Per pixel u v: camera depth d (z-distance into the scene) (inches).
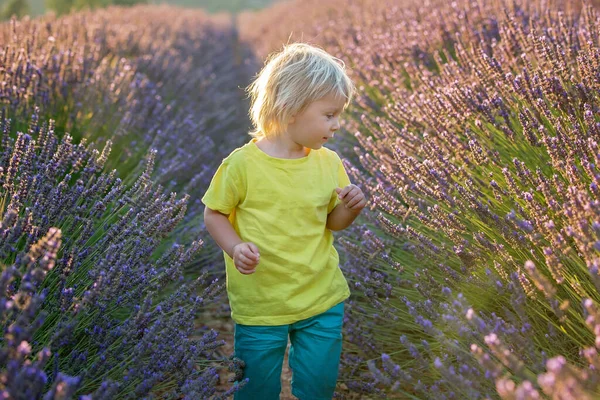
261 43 470.0
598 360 59.2
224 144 229.5
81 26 248.2
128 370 75.9
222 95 296.5
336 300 80.0
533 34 115.3
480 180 96.7
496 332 66.3
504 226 79.0
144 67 231.5
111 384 58.3
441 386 83.6
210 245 137.9
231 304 80.4
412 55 170.2
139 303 85.7
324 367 78.1
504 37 129.1
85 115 148.8
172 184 135.1
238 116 287.9
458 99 109.8
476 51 132.0
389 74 169.5
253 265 72.6
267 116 78.4
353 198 77.9
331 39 259.9
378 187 99.8
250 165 77.5
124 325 74.6
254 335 78.4
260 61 386.9
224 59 434.3
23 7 753.6
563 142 84.5
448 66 134.3
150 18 438.0
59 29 222.4
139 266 83.8
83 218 88.3
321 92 74.5
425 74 141.9
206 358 91.8
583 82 95.8
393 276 104.2
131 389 72.7
